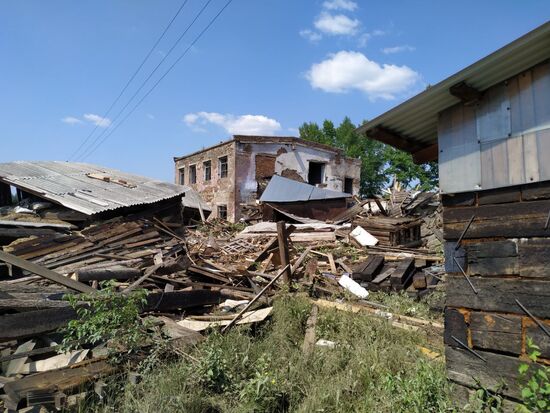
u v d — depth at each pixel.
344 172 27.78
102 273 7.11
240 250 14.10
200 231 19.20
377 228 14.34
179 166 30.44
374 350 5.04
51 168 13.57
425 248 14.05
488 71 3.17
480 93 3.44
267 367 4.55
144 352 4.80
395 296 8.30
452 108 3.70
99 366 4.31
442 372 3.99
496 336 3.24
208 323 6.13
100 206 10.12
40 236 8.87
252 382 4.11
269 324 6.54
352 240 13.99
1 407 3.62
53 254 8.27
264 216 21.19
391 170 42.16
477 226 3.45
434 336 5.83
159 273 8.09
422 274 9.11
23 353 4.34
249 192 23.73
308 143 25.62
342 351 5.22
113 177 13.62
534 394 2.71
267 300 7.77
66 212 10.57
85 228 9.72
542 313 2.99
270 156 24.47
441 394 3.54
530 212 3.12
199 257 10.41
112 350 4.50
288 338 5.87
